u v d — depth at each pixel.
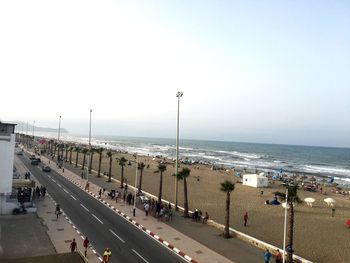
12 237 29.27
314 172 130.38
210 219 40.69
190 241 30.41
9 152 36.00
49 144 141.25
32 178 64.94
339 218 46.84
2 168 35.72
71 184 61.62
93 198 49.41
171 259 25.95
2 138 35.50
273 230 37.50
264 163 161.38
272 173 108.69
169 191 60.47
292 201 27.08
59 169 82.94
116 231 32.91
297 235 36.34
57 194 50.59
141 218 38.12
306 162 181.50
